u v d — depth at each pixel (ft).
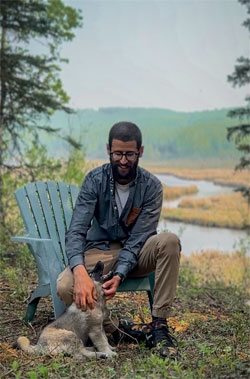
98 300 13.10
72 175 37.11
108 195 13.87
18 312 17.03
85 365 12.28
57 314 14.70
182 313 18.42
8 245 27.89
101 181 13.87
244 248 42.68
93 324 13.07
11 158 37.81
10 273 21.35
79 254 13.48
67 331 13.06
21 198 16.87
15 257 25.61
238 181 131.64
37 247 15.34
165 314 13.26
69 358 12.67
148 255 13.64
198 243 76.89
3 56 37.37
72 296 13.53
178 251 13.26
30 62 37.99
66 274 13.70
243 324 16.40
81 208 13.91
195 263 41.81
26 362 12.57
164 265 13.21
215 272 37.55
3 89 37.65
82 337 13.17
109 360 12.59
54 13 39.99
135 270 14.21
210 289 25.41
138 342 13.79
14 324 15.93
